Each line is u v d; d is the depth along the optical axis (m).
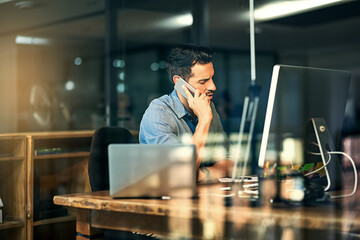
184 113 2.37
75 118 6.51
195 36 4.82
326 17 6.57
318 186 1.65
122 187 1.71
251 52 8.04
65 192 3.08
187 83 2.41
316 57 8.20
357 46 7.73
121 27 6.27
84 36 6.94
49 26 6.06
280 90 1.74
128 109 5.35
